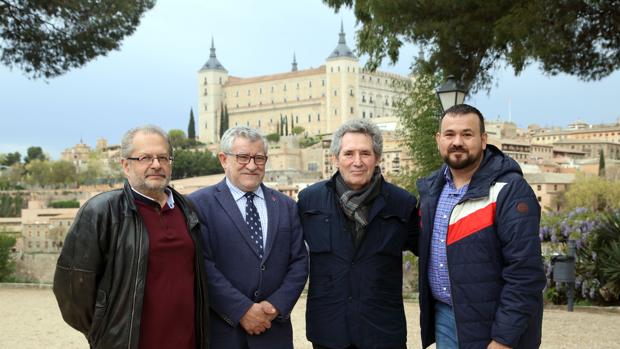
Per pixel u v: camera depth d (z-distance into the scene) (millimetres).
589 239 11344
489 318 3715
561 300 11312
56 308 10570
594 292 10805
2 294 12797
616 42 12164
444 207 3971
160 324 3711
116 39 15352
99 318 3674
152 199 3867
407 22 11867
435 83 14055
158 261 3756
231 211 4195
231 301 3975
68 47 14820
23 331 8367
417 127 14289
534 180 63625
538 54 11086
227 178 4355
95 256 3668
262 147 4289
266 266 4145
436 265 3977
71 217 60594
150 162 3814
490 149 4008
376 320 4129
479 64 12734
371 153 4195
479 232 3758
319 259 4242
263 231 4250
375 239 4199
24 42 14617
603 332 7750
